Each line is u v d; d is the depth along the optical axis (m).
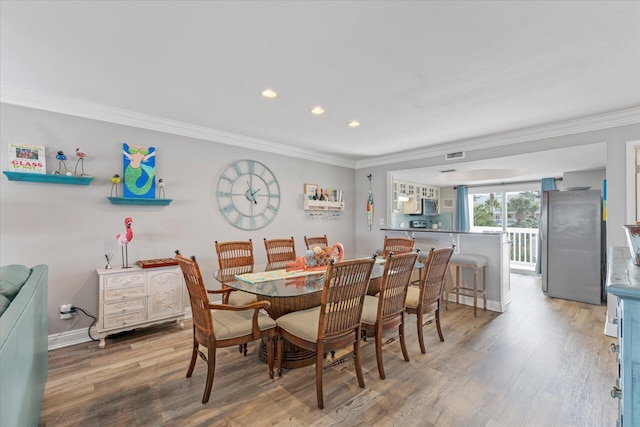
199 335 2.19
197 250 3.80
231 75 2.35
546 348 2.82
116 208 3.21
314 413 1.91
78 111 2.96
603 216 4.34
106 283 2.86
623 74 2.29
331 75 2.34
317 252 2.96
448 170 5.16
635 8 1.56
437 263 2.80
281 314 2.58
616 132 3.17
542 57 2.06
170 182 3.58
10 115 2.66
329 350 2.02
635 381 0.83
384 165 5.47
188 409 1.95
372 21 1.69
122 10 1.60
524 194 6.79
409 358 2.63
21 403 1.22
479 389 2.17
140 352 2.75
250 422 1.83
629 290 0.81
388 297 2.39
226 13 1.62
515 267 6.66
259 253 4.44
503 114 3.18
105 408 1.96
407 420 1.85
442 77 2.36
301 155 4.97
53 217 2.87
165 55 2.07
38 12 1.61
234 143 4.14
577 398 2.05
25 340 1.31
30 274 1.93
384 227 5.46
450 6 1.56
